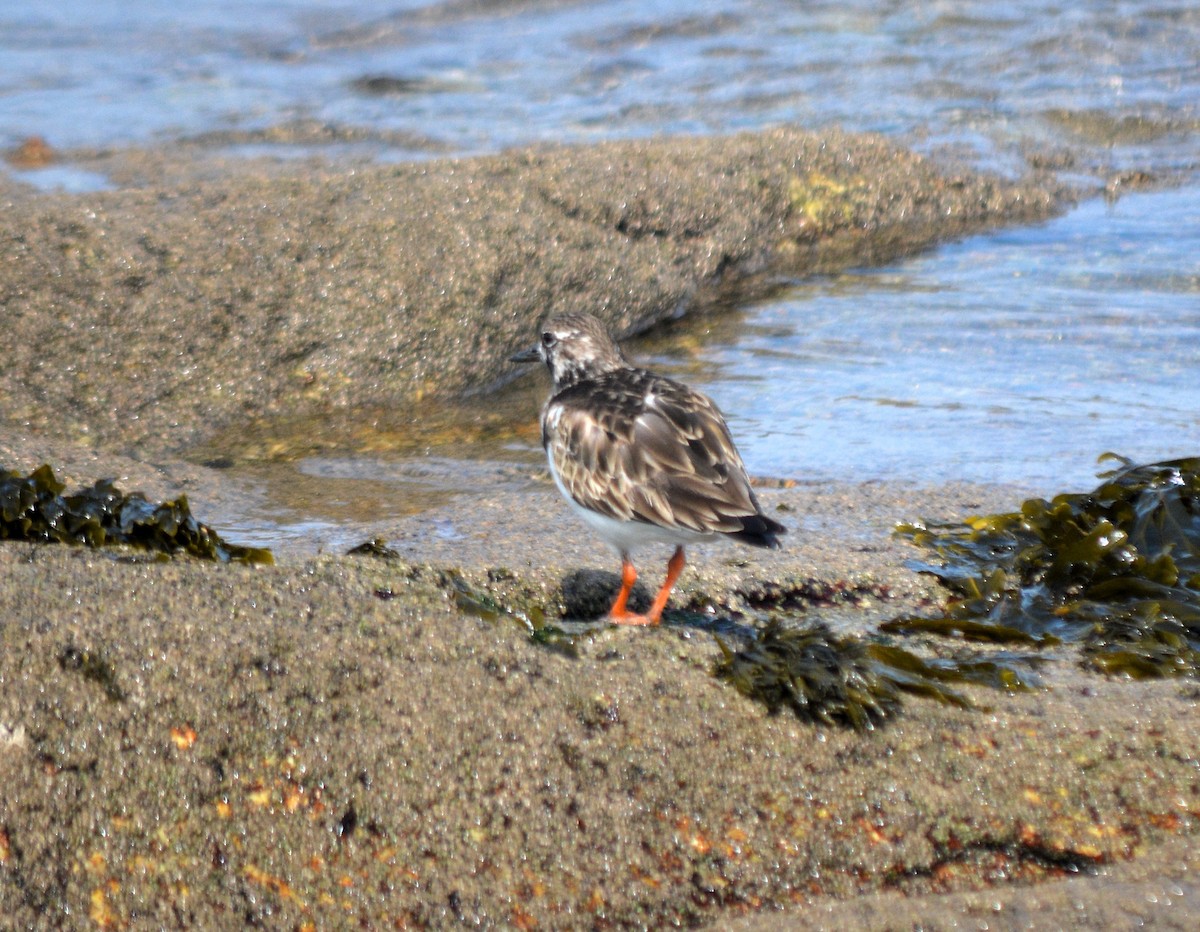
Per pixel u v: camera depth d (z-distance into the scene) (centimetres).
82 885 633
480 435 1347
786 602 923
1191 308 1591
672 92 2441
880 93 2414
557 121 2292
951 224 1944
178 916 633
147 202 1502
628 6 2961
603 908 650
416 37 2806
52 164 2027
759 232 1814
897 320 1606
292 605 727
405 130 2233
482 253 1496
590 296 1559
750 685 721
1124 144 2198
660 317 1630
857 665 731
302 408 1398
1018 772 698
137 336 1365
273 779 659
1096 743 711
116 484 1139
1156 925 647
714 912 656
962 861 680
